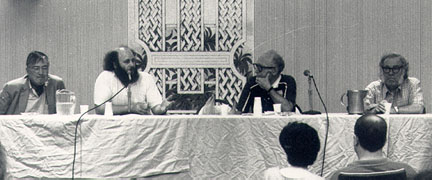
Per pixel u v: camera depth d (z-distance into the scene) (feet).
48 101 17.81
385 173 9.09
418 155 12.23
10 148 12.18
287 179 8.82
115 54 16.15
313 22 22.13
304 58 22.15
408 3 21.90
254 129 12.07
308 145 8.92
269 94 16.33
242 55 22.20
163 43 22.26
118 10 22.44
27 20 22.67
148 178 12.03
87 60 22.57
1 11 22.72
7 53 22.72
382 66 16.05
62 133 11.99
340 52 22.07
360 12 22.04
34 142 12.09
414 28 21.89
